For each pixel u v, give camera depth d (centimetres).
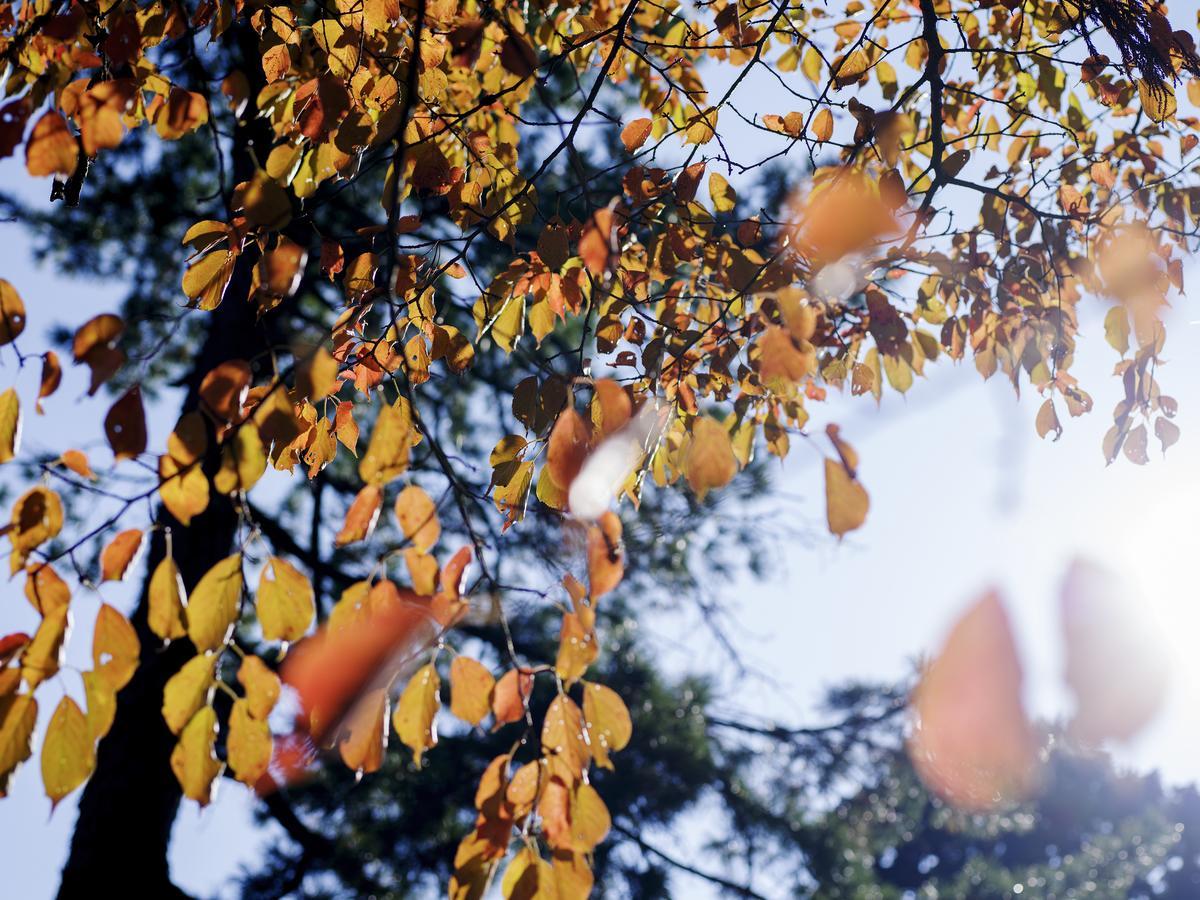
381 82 234
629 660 707
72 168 156
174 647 501
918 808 835
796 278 225
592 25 287
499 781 160
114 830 480
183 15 197
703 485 152
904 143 301
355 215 563
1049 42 294
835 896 746
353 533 147
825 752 811
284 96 218
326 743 145
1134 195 280
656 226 264
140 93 211
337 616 146
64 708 131
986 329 288
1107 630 97
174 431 135
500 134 301
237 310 544
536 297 250
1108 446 264
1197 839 2638
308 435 228
